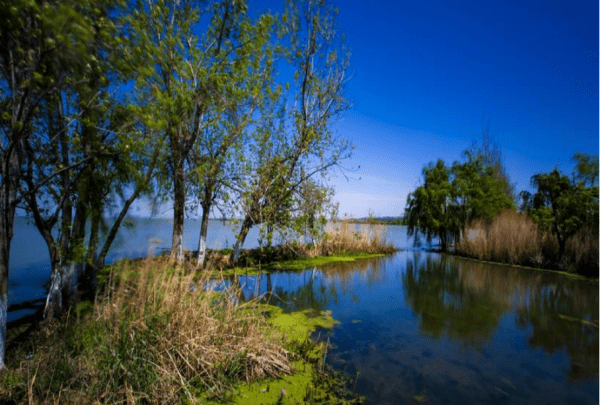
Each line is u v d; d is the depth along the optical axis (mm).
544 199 12875
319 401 3570
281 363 4078
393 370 4375
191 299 4371
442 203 17078
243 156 9375
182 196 8938
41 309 5855
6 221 3656
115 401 3135
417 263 13383
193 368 3551
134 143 4402
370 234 16766
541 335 5797
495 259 14039
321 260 13086
